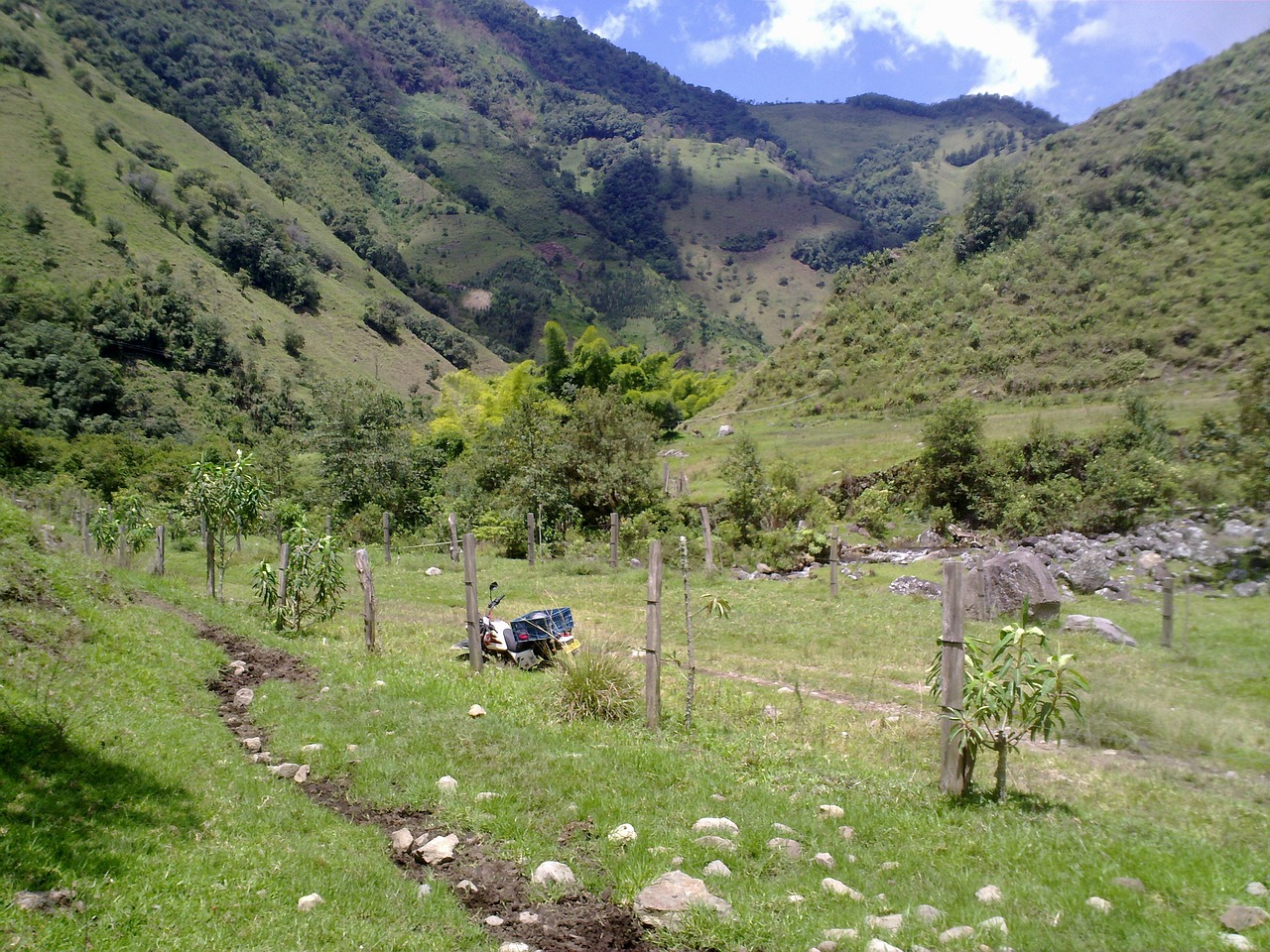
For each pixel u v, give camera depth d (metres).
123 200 107.81
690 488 33.47
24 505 29.00
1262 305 37.38
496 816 6.41
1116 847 5.89
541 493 29.19
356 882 5.28
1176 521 23.17
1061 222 50.91
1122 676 11.79
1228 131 52.25
